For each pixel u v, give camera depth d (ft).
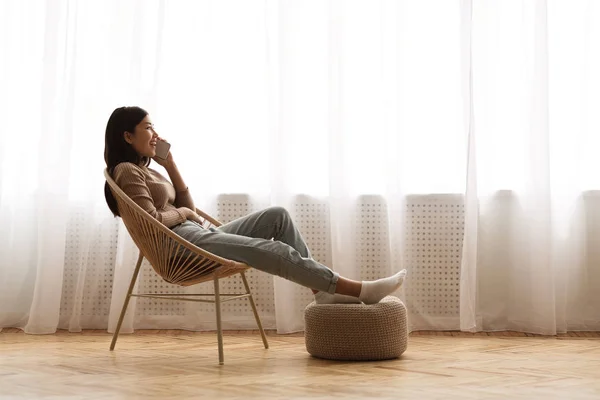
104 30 13.01
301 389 7.05
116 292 12.50
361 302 9.51
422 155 12.96
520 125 12.82
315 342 9.40
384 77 12.82
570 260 12.87
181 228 9.71
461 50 12.69
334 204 12.64
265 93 13.07
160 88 12.91
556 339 11.81
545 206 12.39
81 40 12.96
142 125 10.08
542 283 12.32
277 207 9.80
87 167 12.91
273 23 12.94
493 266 12.84
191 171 12.91
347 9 12.95
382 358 9.25
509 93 12.89
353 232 12.82
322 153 13.05
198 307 12.87
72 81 12.81
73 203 13.10
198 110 12.92
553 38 12.90
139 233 9.47
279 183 12.69
